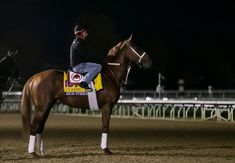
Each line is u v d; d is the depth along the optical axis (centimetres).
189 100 2683
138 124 2370
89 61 1295
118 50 1302
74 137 1758
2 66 1315
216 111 2578
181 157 1225
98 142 1592
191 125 2292
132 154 1280
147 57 1290
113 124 2375
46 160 1184
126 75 1305
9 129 2147
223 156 1249
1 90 1319
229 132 1936
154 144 1524
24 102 1268
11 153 1321
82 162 1145
